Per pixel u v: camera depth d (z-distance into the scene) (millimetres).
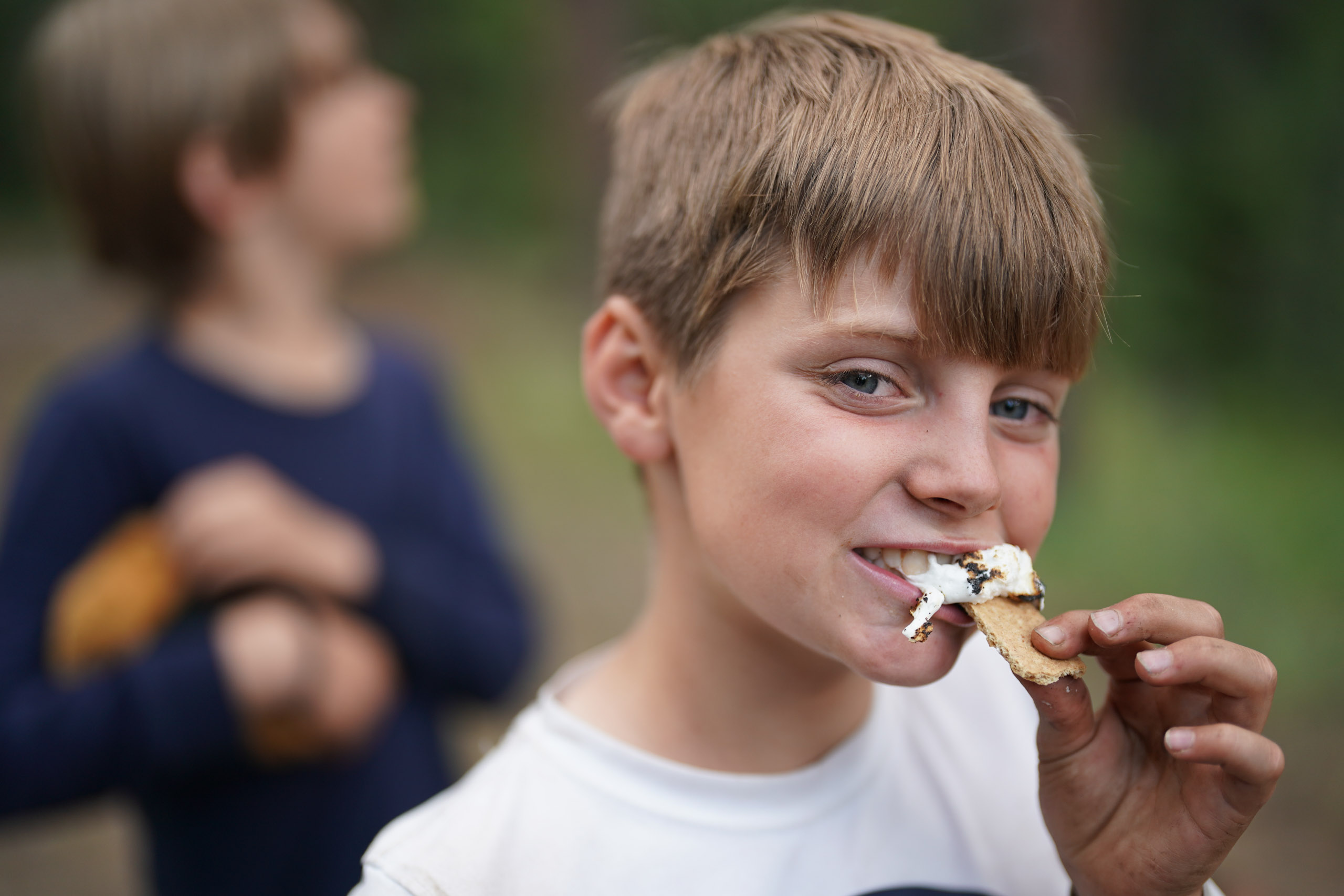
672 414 1309
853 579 1124
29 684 2010
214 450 2256
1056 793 1240
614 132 1789
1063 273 1126
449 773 2502
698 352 1236
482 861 1259
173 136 2291
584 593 6059
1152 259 10719
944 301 1080
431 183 15438
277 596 2148
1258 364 10562
